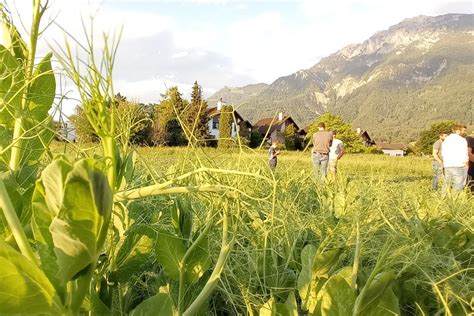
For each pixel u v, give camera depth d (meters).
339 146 11.33
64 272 0.81
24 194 1.16
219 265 1.18
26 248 0.86
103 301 1.28
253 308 1.46
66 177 0.79
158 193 1.10
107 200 0.81
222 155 1.84
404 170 24.58
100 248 0.84
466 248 2.10
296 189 3.02
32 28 1.43
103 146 0.99
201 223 1.60
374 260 1.78
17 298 0.81
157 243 1.30
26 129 1.46
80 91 0.95
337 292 1.24
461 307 1.46
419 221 2.17
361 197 2.13
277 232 1.86
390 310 1.21
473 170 10.17
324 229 2.14
